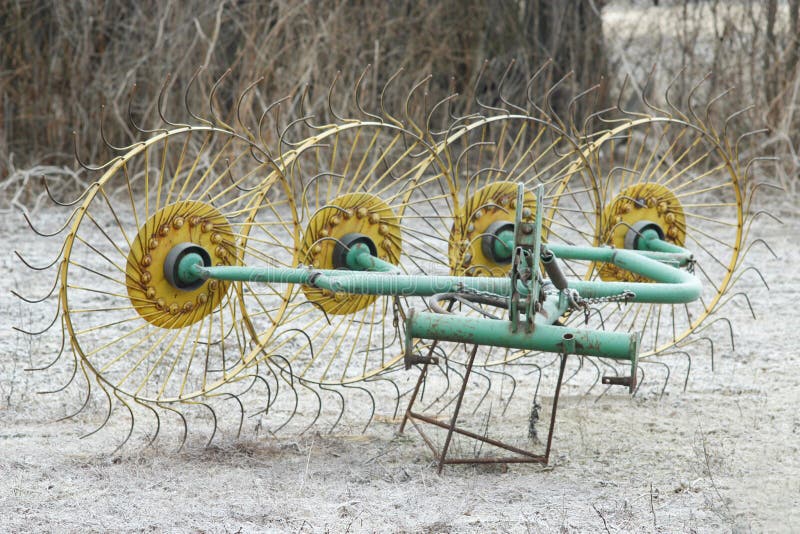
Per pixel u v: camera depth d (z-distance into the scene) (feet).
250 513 23.24
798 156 69.36
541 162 73.26
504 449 28.02
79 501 23.71
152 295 26.81
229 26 68.74
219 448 27.68
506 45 76.84
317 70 66.85
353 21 71.46
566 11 76.74
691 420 30.53
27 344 36.27
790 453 27.12
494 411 31.73
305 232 29.14
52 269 47.75
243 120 63.77
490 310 40.09
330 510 23.53
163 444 27.94
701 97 73.92
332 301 30.35
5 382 32.17
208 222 27.86
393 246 31.14
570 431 29.78
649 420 30.68
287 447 28.07
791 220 62.69
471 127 31.68
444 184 69.15
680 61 75.41
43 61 66.44
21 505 23.30
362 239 30.12
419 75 73.77
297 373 34.58
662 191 35.45
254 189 29.07
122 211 60.64
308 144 28.84
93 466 26.03
